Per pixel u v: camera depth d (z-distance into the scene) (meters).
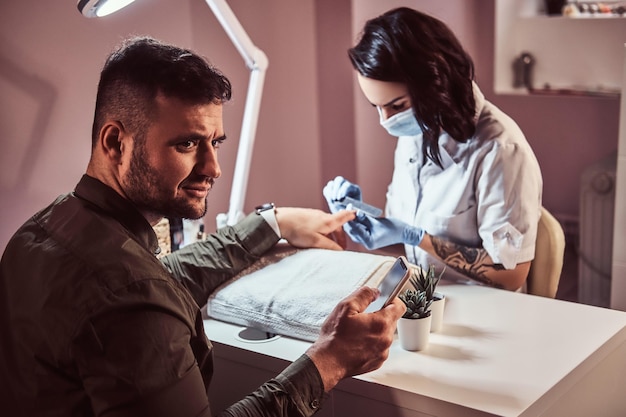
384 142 3.05
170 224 2.07
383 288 1.54
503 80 3.37
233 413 1.18
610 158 3.15
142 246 1.20
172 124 1.16
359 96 2.90
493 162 1.92
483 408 1.30
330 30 2.79
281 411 1.21
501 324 1.63
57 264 1.16
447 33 1.91
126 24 2.18
